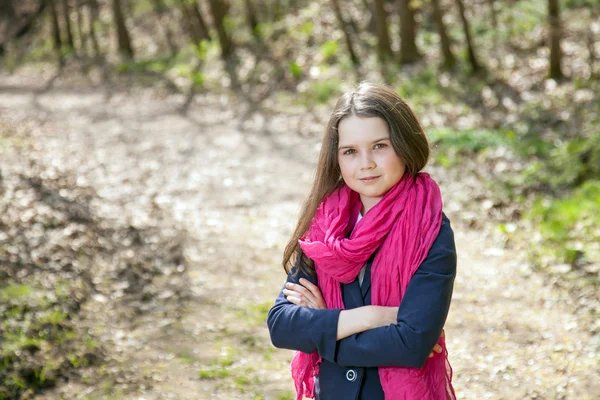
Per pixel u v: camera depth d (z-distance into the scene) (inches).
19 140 408.2
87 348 165.2
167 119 521.0
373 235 67.2
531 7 582.6
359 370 70.1
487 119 409.4
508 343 172.2
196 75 656.4
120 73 782.5
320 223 72.4
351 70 565.6
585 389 146.4
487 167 325.1
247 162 378.3
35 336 165.8
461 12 498.6
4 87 756.0
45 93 692.7
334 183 74.0
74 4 1122.0
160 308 194.5
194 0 790.5
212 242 252.2
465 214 275.9
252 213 291.6
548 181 301.0
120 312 189.2
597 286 200.4
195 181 341.1
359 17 677.3
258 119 495.8
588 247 225.8
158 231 258.8
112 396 147.3
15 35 1168.8
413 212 67.8
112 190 314.0
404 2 542.9
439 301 66.2
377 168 68.2
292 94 550.0
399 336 65.8
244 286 213.3
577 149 321.4
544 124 385.4
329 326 68.5
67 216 258.2
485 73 494.3
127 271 217.5
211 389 151.0
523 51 518.6
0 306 176.1
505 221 267.4
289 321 70.8
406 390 68.3
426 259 67.0
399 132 68.3
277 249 248.1
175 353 167.9
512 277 216.5
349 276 69.7
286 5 784.9
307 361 74.7
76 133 458.9
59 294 189.6
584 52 483.8
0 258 207.3
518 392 147.6
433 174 320.2
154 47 914.1
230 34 762.2
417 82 498.9
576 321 182.1
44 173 323.0
